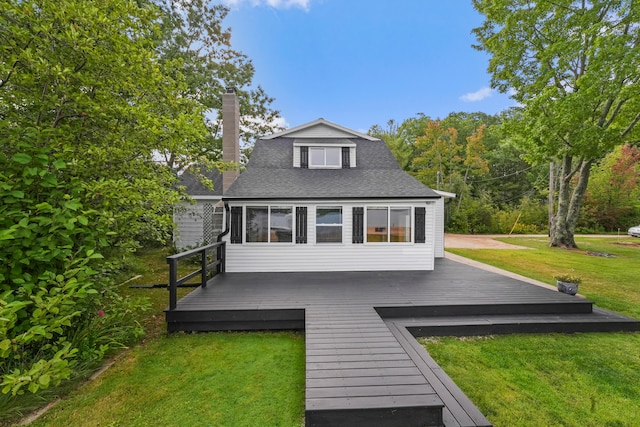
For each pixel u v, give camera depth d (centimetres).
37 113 414
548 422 284
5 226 303
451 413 267
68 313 325
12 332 302
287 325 502
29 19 355
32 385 238
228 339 464
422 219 832
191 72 1419
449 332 479
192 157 642
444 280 712
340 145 1034
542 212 2609
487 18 1466
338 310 490
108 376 355
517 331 489
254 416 288
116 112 440
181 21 1480
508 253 1315
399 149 3100
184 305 512
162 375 359
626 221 2444
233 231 802
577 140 1224
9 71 361
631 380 356
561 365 389
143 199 445
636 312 565
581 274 905
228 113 1032
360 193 837
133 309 427
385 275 770
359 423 243
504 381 352
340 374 293
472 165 2714
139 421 281
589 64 1201
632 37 1091
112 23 414
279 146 1144
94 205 397
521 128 1431
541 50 1373
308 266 817
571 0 1252
